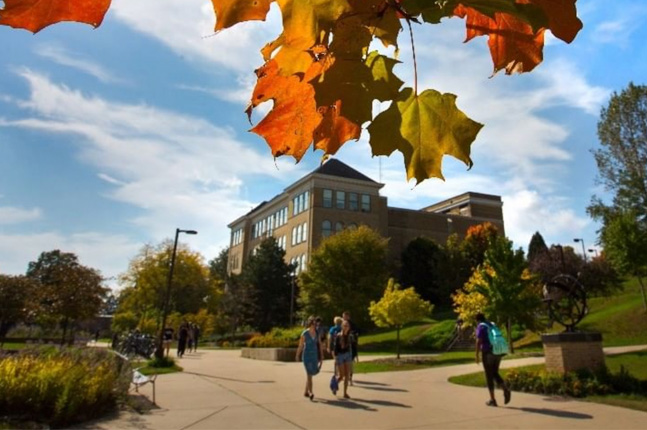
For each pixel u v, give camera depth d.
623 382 8.38
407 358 17.72
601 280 32.97
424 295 43.62
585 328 21.80
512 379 9.17
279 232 51.00
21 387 6.30
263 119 0.69
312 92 0.67
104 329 53.47
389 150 0.72
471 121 0.71
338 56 0.59
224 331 43.41
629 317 21.86
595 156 31.25
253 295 42.41
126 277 37.50
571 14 0.68
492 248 17.20
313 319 8.74
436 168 0.72
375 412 6.99
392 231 51.31
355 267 31.33
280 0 0.54
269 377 11.83
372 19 0.59
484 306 17.27
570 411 6.81
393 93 0.61
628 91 30.53
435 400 8.05
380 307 18.70
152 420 6.43
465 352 21.48
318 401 8.02
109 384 7.18
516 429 5.77
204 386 9.98
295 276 43.97
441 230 53.72
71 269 30.36
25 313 25.56
